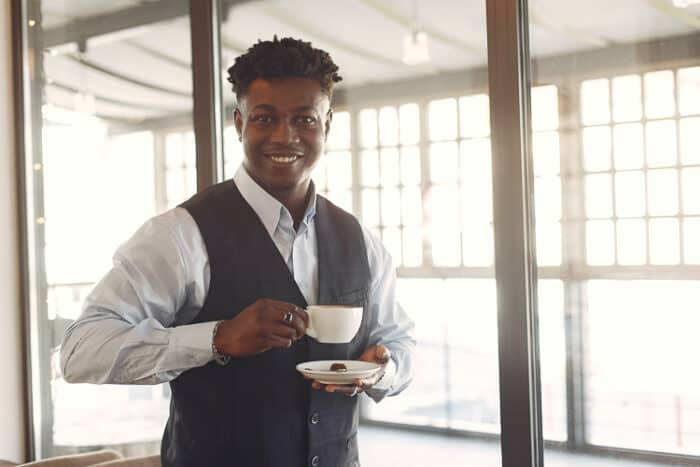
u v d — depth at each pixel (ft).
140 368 3.88
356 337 4.63
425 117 7.12
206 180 7.69
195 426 4.28
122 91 8.70
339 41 7.47
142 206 8.57
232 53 7.75
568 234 6.20
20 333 9.35
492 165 6.12
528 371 6.00
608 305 6.13
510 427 6.07
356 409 4.65
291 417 4.30
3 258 9.20
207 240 4.29
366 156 7.51
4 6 9.32
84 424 9.13
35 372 9.37
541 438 6.20
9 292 9.26
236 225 4.36
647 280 6.02
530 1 6.24
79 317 4.08
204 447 4.27
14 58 9.39
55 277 9.34
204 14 7.66
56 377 9.34
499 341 6.11
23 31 9.42
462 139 6.94
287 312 3.73
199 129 7.73
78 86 9.09
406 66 7.18
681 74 5.87
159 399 8.61
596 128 6.13
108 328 3.91
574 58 6.16
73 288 9.21
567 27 6.18
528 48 6.20
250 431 4.24
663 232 5.96
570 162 6.18
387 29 7.24
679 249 5.91
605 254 6.13
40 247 9.45
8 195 9.30
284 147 4.15
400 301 7.37
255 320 3.67
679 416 5.94
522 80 6.11
